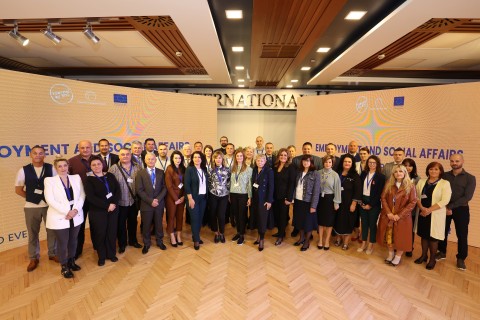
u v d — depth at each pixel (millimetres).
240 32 4309
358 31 4105
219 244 4289
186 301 2828
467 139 4441
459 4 2904
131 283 3156
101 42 4828
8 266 3521
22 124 4168
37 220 3402
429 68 6504
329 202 3988
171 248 4109
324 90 9375
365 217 3994
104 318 2562
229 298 2891
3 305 2740
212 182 4273
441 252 3863
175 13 3219
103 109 5254
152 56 5746
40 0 2861
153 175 3893
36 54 5621
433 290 3100
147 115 6000
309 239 4336
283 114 9867
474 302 2889
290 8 3227
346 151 6336
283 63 5914
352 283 3219
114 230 3652
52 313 2629
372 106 5773
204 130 7027
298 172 4133
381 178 3814
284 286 3131
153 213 3936
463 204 3508
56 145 4598
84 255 3850
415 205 3605
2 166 3982
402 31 3691
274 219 4566
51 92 4500
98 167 3369
